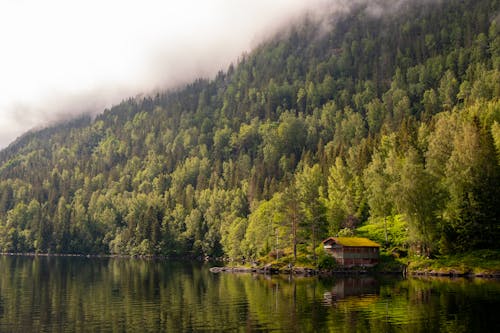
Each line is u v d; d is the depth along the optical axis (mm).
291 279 98562
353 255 111562
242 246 151000
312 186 163125
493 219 96000
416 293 67875
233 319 53156
